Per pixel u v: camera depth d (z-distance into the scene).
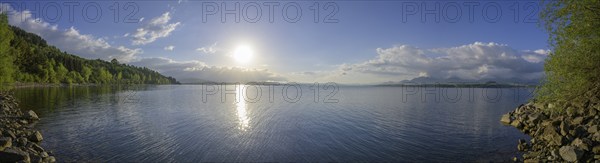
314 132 31.91
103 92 109.94
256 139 28.22
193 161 21.12
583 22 22.52
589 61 22.75
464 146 25.05
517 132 30.70
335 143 26.81
